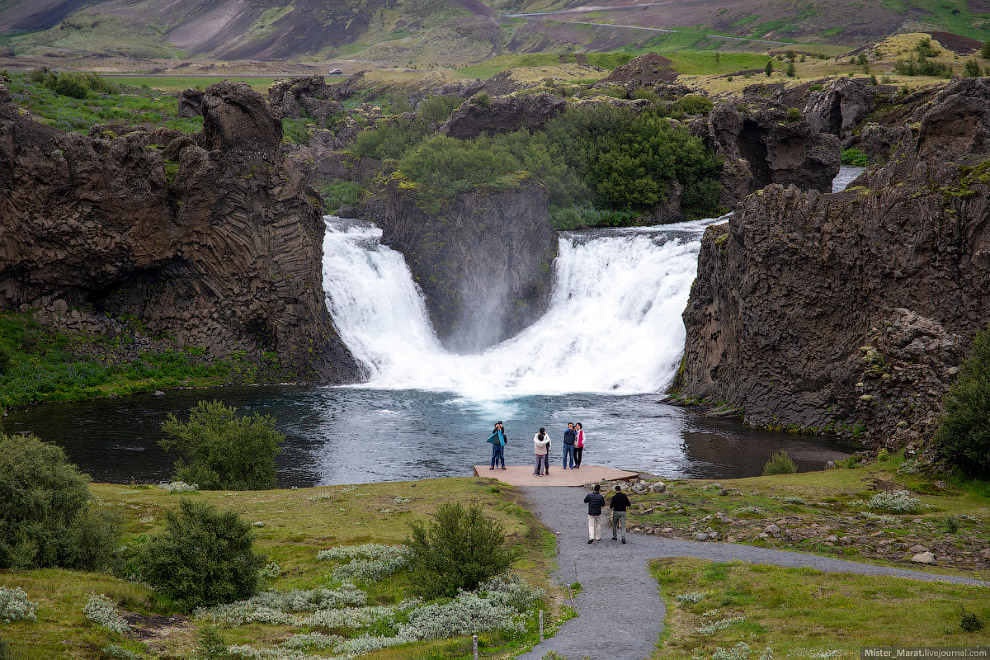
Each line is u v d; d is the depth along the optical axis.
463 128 124.69
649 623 22.06
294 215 80.56
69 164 73.25
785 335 62.59
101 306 79.00
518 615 22.92
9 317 72.38
